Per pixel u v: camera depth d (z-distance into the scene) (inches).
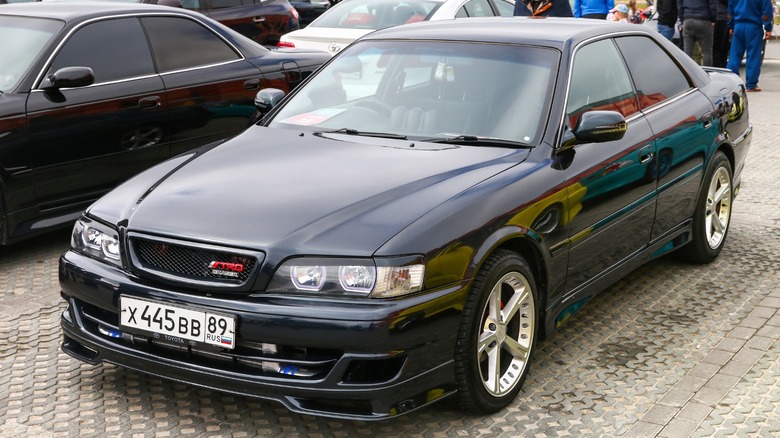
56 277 232.1
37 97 241.8
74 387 167.6
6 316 204.2
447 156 168.1
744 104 253.3
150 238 147.9
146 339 148.8
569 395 166.1
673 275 233.0
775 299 215.9
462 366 147.5
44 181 243.0
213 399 163.3
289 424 154.8
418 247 140.0
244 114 294.8
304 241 140.2
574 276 175.9
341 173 160.4
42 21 261.0
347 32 414.0
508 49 191.5
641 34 219.1
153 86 268.8
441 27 209.9
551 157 170.4
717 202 238.8
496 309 153.9
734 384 170.7
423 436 150.6
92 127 252.5
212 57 290.4
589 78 190.5
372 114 189.2
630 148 190.7
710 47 565.0
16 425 152.9
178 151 277.4
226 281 141.8
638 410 160.4
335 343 135.4
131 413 157.6
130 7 276.8
